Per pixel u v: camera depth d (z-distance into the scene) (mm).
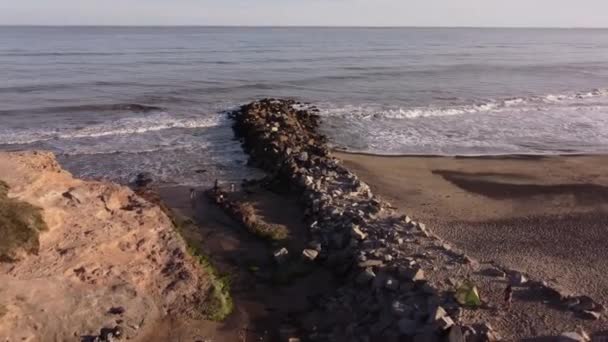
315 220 22281
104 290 15352
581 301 14867
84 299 14820
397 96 54500
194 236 21312
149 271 17016
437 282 16062
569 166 32094
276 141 32594
